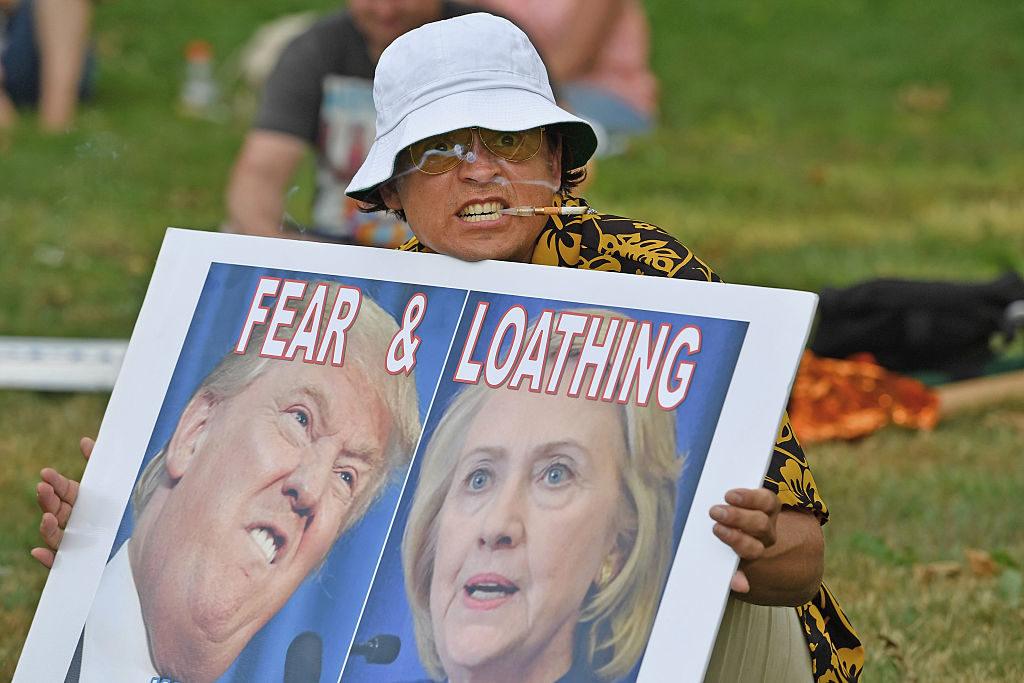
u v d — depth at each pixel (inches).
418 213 410.6
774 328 364.8
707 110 2074.3
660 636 351.9
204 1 2539.4
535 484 378.0
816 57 2361.0
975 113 2100.1
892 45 2413.9
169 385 433.7
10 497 743.1
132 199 1513.3
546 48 1581.0
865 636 585.6
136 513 422.3
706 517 354.9
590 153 418.9
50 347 1016.2
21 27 1825.8
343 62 892.0
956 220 1513.3
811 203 1592.0
